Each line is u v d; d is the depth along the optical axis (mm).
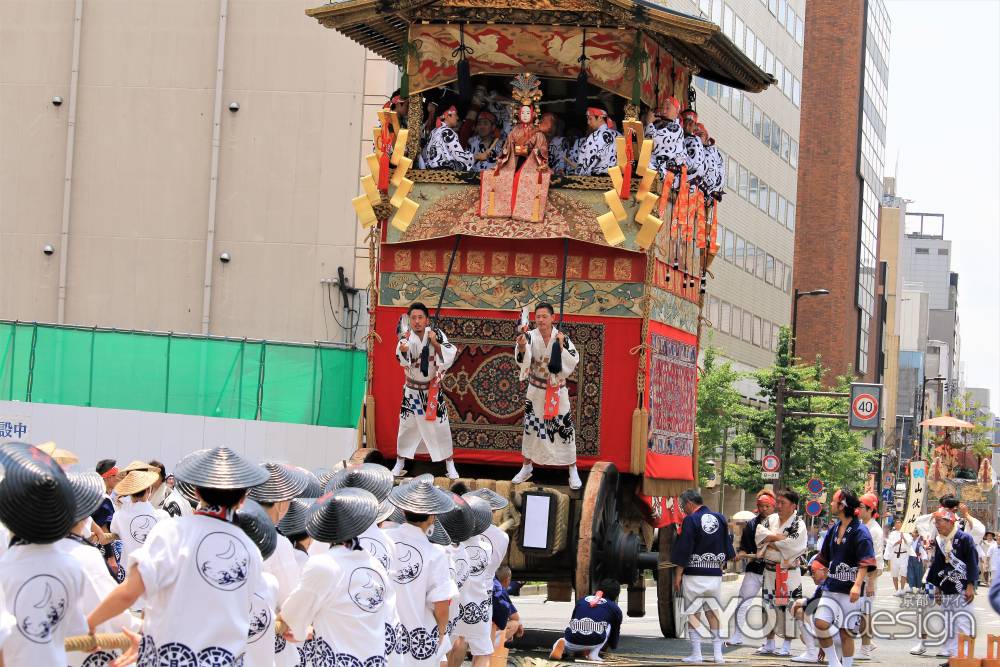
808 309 89188
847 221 88938
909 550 32000
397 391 16844
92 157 38000
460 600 10945
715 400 42625
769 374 47156
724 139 53000
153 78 37812
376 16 17250
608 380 16359
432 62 17031
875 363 109125
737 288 56031
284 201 37375
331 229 37219
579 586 15039
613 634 15242
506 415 16594
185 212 37656
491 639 11656
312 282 37188
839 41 89312
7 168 38000
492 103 18281
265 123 37469
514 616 12391
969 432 84750
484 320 16688
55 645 6281
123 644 6812
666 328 17188
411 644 8977
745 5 54781
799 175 89625
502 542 11883
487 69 16953
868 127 96188
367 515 7957
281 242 37312
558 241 16578
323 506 7961
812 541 22188
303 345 32188
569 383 16438
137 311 37688
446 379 16734
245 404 32031
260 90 37500
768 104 60062
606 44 16500
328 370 32156
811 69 89625
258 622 7379
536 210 16328
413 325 15758
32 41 38125
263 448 31438
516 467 16906
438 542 9992
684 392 18109
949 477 74500
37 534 6160
